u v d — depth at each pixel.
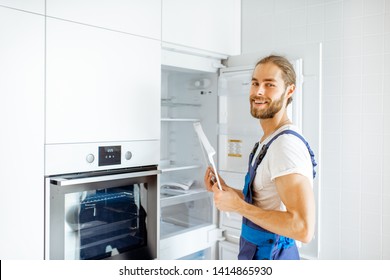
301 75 1.60
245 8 2.33
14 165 1.23
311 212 1.15
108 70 1.49
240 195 1.57
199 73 2.14
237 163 1.95
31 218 1.28
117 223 1.57
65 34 1.35
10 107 1.22
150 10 1.65
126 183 1.56
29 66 1.26
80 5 1.39
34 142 1.28
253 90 1.40
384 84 1.80
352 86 1.90
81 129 1.41
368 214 1.86
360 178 1.88
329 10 1.97
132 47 1.58
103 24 1.47
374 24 1.83
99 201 1.50
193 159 2.21
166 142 2.34
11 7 1.21
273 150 1.25
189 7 1.85
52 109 1.32
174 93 2.31
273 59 1.38
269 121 1.40
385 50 1.79
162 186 2.20
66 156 1.37
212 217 2.12
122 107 1.55
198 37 1.90
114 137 1.52
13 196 1.23
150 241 1.69
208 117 2.12
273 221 1.19
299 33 2.09
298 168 1.17
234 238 2.06
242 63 1.94
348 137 1.92
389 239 1.79
